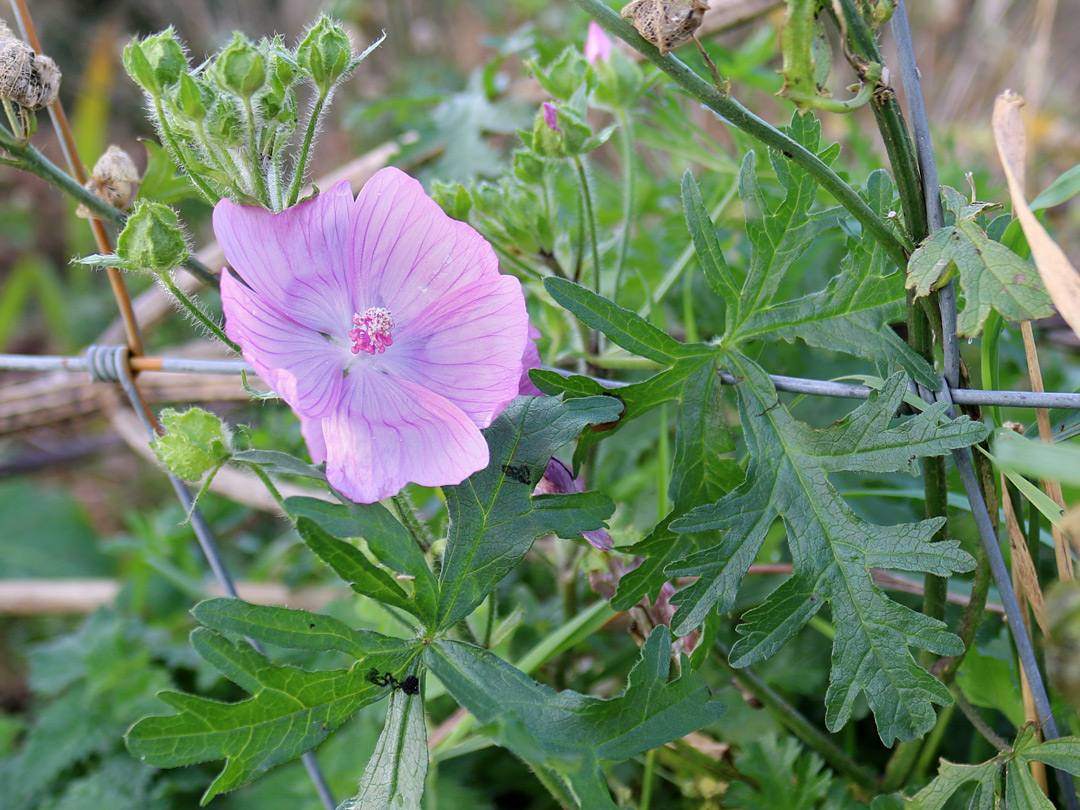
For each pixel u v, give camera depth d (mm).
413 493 328
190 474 231
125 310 291
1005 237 239
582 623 283
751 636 230
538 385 242
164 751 210
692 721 223
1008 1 585
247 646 216
